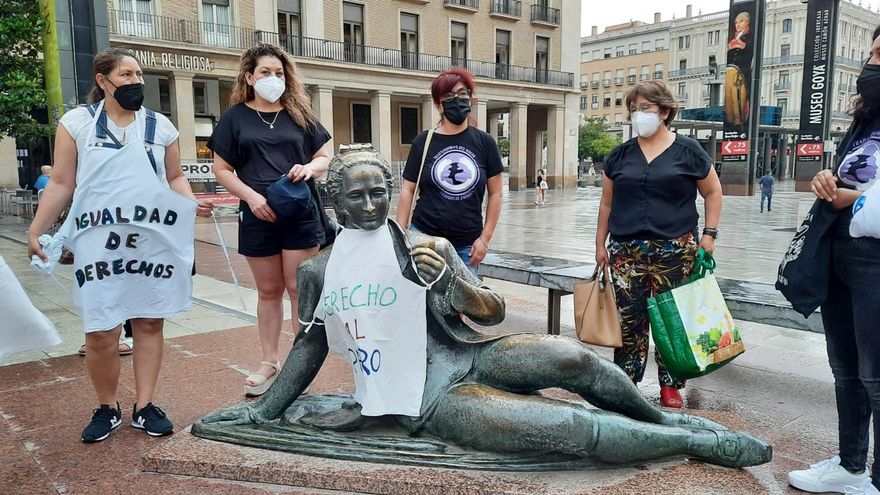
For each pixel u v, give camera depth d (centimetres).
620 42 8375
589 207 2445
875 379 250
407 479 237
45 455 296
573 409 235
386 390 259
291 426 279
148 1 2444
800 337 561
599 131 6925
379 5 3106
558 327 537
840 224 257
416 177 393
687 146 361
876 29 254
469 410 243
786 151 5972
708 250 358
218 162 364
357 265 258
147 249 305
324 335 277
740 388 421
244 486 256
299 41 2845
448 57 3397
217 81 2742
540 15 3738
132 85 302
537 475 239
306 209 338
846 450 275
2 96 1147
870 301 246
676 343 347
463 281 253
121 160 298
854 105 264
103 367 313
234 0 2630
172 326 553
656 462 250
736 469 247
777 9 6581
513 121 3741
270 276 376
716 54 7438
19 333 297
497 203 395
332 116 3014
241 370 427
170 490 256
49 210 303
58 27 872
